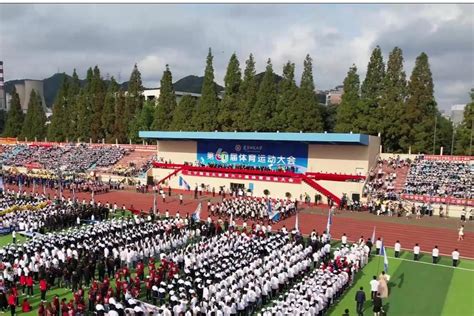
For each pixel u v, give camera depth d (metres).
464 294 25.84
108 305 20.62
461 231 38.09
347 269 26.61
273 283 24.64
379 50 72.19
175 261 27.77
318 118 71.50
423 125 65.69
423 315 22.83
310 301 21.05
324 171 58.38
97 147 88.44
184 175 66.50
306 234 39.84
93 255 28.06
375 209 49.16
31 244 30.00
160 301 23.16
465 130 68.75
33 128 111.19
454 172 53.97
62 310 20.12
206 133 64.00
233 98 78.38
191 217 40.25
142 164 75.88
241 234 33.66
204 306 20.86
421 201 50.12
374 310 22.39
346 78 68.94
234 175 61.97
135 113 95.06
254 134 60.09
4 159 91.12
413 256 33.56
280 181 58.38
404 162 58.84
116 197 58.75
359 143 54.75
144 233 33.50
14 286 23.69
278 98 75.31
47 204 45.88
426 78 66.06
